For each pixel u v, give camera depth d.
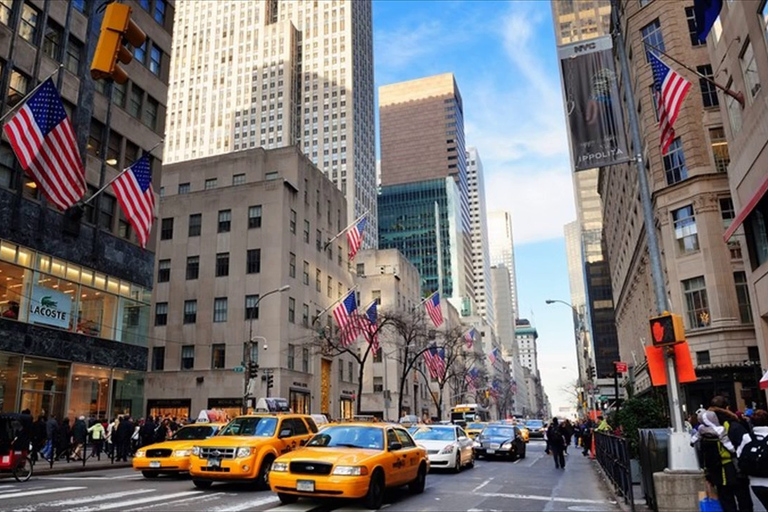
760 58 20.84
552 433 21.97
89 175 30.72
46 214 27.61
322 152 144.62
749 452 7.23
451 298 169.75
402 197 185.25
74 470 20.31
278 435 14.71
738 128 24.52
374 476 11.23
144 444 24.39
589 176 130.38
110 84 32.72
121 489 14.04
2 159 25.66
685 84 15.75
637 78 37.44
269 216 48.72
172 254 50.69
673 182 34.56
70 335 28.50
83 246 29.84
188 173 56.38
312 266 53.16
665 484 9.23
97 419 29.12
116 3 9.12
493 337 159.62
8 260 25.45
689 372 9.62
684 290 33.28
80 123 30.06
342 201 62.69
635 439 14.62
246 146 144.88
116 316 31.95
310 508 11.01
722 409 7.74
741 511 7.46
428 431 20.84
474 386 92.38
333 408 54.34
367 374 70.38
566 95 12.51
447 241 177.38
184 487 14.40
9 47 26.00
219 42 155.00
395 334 63.50
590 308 119.06
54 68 28.62
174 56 157.00
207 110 150.75
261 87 148.38
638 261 47.75
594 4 126.69
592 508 11.62
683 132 33.94
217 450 13.56
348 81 148.50
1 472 16.42
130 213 23.86
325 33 154.50
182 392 46.75
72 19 30.17
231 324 47.12
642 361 47.22
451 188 182.88
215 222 50.25
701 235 32.19
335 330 47.28
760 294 23.08
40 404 26.61
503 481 16.84
